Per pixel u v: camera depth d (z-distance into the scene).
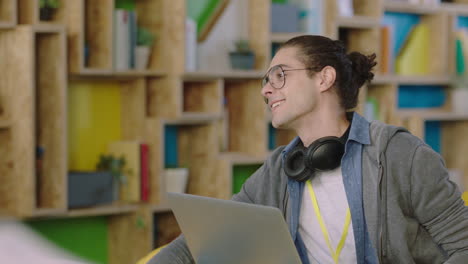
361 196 1.56
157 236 3.82
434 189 1.49
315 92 1.62
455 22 4.77
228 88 4.01
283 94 1.63
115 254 3.72
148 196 3.60
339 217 1.59
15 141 3.24
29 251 3.21
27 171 3.19
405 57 4.56
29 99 3.16
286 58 1.64
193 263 1.64
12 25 3.17
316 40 1.65
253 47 3.87
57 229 3.56
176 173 3.63
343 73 1.64
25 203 3.21
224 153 3.89
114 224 3.72
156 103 3.71
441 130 4.86
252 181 1.77
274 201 1.70
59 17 3.38
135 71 3.49
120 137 3.76
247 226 1.39
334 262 1.60
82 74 3.34
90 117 3.64
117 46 3.44
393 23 4.51
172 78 3.58
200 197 1.46
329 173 1.62
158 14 3.65
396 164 1.54
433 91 4.79
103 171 3.49
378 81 4.16
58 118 3.28
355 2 4.26
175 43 3.56
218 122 3.86
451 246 1.49
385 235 1.53
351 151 1.59
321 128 1.64
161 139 3.52
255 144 3.84
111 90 3.72
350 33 4.28
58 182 3.31
